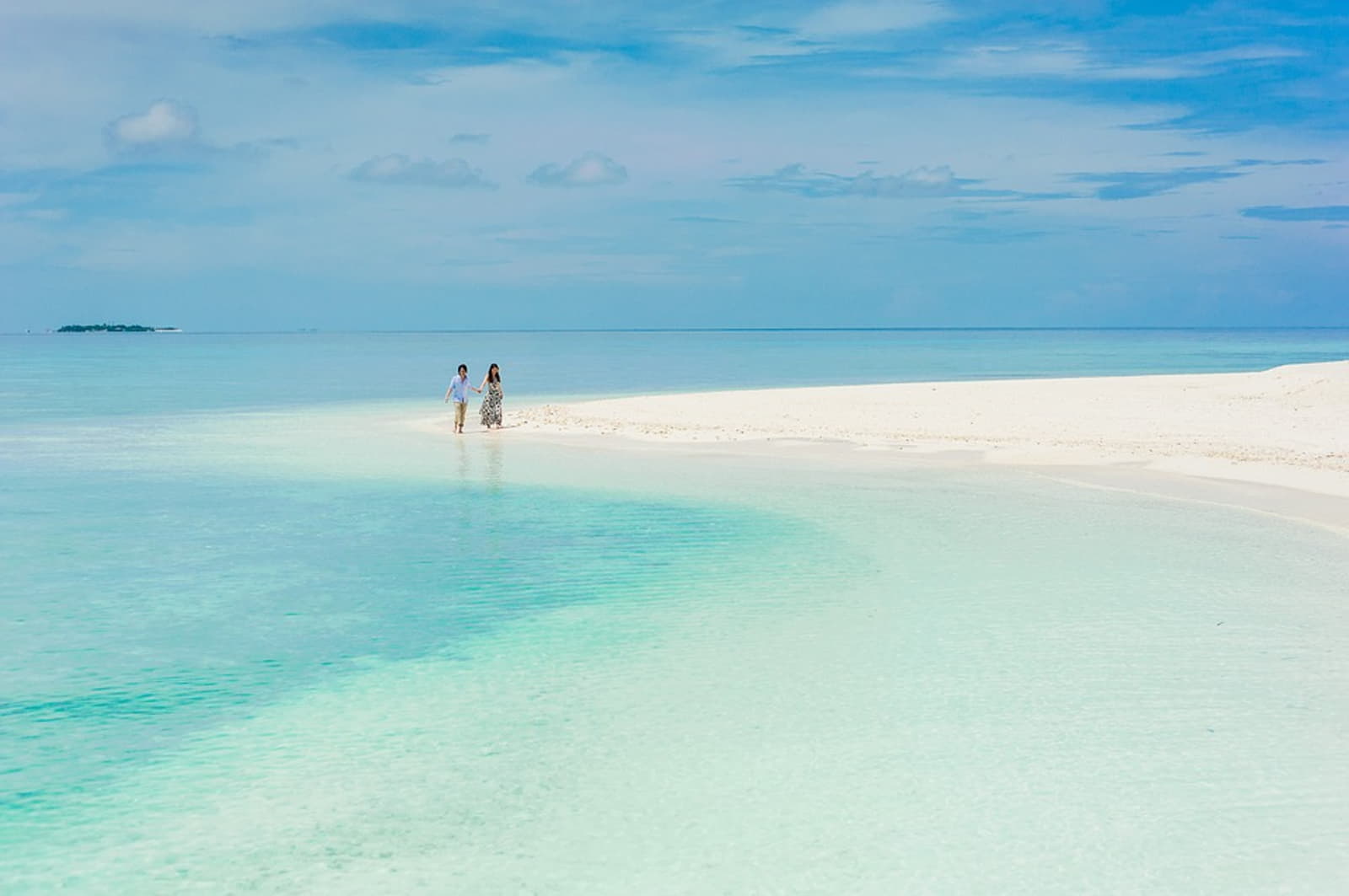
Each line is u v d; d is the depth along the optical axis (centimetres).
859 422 3344
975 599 1352
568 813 793
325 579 1476
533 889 691
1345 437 2808
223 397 5019
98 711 1002
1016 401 3834
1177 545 1655
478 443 2991
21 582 1462
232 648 1181
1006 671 1084
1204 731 927
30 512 1975
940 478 2325
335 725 964
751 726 951
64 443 3038
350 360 10788
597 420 3491
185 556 1616
